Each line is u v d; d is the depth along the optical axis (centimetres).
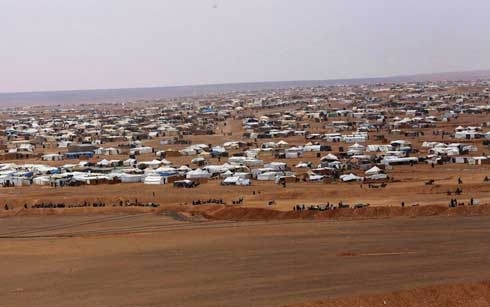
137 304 6247
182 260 7906
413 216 9931
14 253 8662
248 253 8100
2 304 6481
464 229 8888
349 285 6525
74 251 8656
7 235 9906
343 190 12338
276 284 6681
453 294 6256
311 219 10131
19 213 11425
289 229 9388
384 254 7738
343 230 9169
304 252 8012
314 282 6688
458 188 11975
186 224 10162
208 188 13538
